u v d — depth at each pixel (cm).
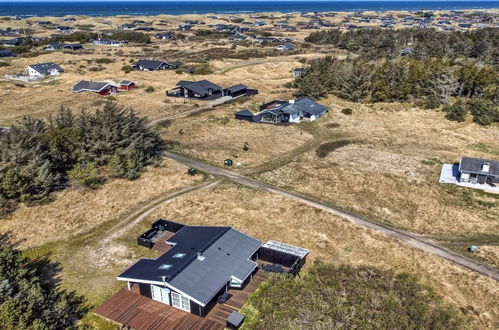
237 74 11788
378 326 3006
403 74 9000
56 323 2827
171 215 4575
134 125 5588
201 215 4575
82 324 3012
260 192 5072
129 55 14800
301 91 9275
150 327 2952
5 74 11844
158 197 4956
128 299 3259
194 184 5259
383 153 6372
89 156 5238
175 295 3109
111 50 15912
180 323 2992
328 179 5450
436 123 7788
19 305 2720
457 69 9306
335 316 3097
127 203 4800
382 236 4231
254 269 3438
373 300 3275
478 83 8525
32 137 4922
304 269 3706
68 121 5509
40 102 8950
